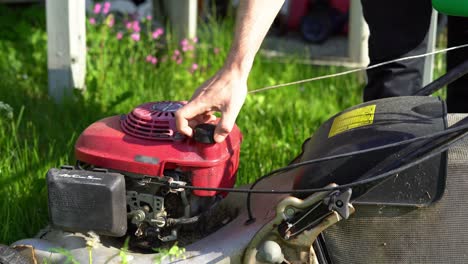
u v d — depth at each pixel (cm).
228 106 200
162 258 204
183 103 213
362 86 338
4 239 233
